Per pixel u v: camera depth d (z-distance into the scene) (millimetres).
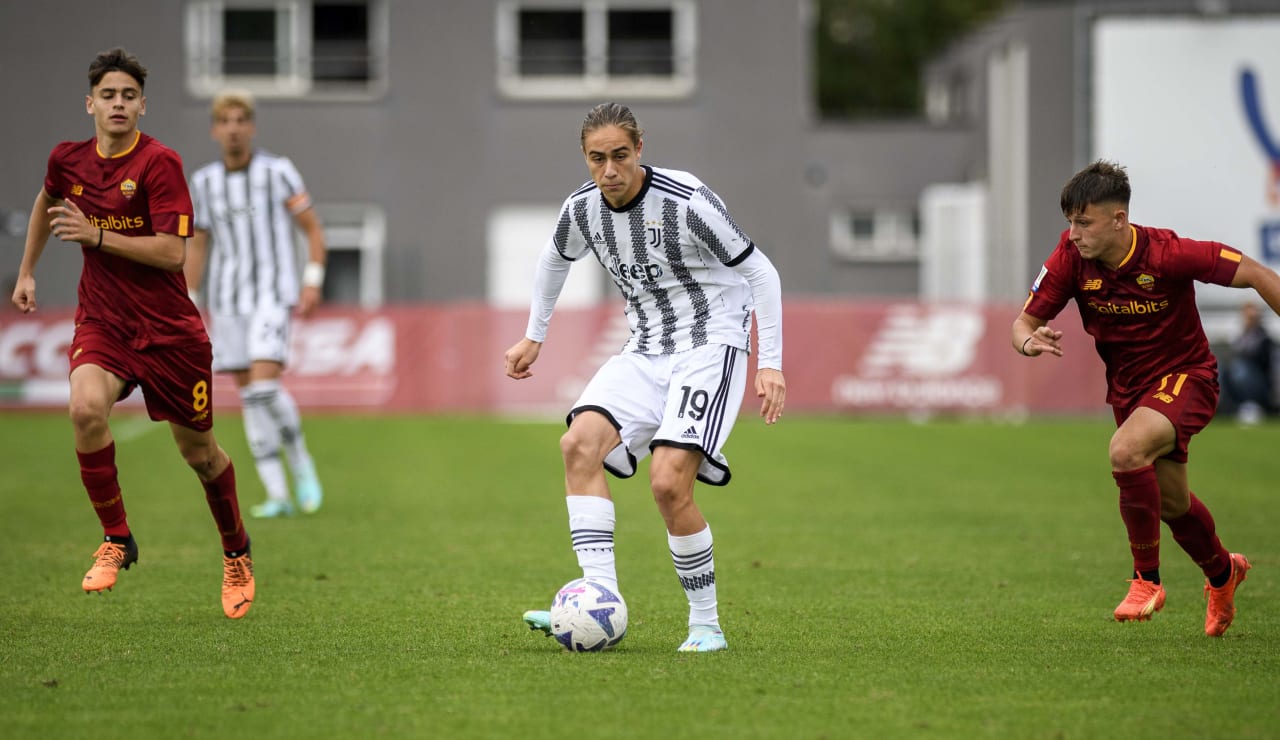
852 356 74312
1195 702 16938
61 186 21797
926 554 29906
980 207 92250
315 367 73250
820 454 53625
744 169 90312
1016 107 87625
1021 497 40406
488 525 34062
